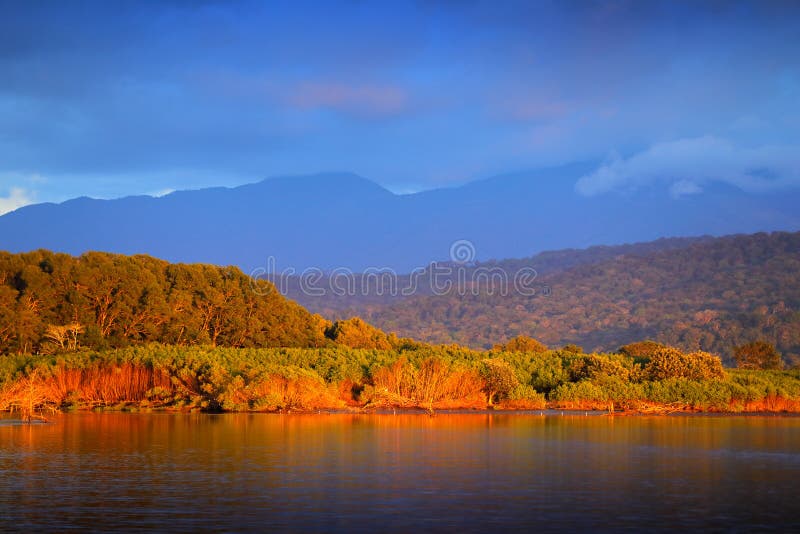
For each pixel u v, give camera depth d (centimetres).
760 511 2872
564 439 4903
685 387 7531
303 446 4431
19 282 9756
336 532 2566
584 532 2586
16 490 3145
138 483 3297
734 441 4881
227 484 3288
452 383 7444
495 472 3625
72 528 2578
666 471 3688
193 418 6225
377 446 4466
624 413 7256
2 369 7150
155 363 7175
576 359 8350
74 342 8881
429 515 2784
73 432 5119
